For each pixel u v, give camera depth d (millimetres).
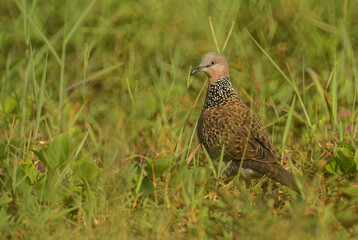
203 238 7633
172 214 8352
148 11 16922
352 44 15375
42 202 8953
